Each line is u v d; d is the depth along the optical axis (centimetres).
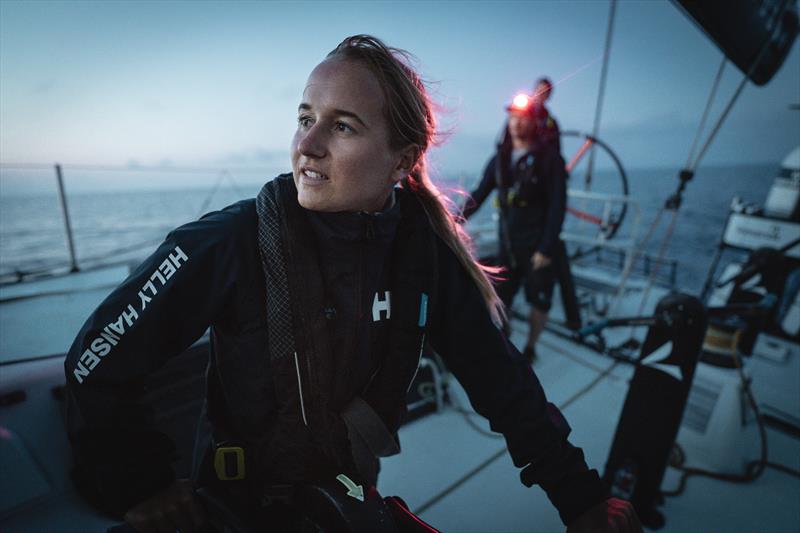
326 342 67
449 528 169
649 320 161
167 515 69
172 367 160
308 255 65
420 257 77
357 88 58
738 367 192
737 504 180
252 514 78
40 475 126
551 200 255
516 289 301
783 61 267
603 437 223
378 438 74
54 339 172
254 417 72
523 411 83
